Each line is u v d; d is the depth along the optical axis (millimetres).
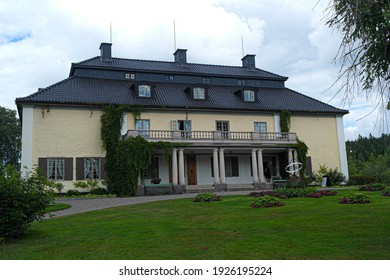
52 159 28062
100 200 22844
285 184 28250
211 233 10156
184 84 35250
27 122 27797
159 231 10711
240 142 30547
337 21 6598
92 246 8930
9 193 10289
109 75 33094
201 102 32938
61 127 28609
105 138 28984
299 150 32531
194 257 7500
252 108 33625
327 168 35312
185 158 32500
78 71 32219
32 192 10812
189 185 32000
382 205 14672
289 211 14023
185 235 9961
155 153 30391
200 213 14617
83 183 28047
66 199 24172
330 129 36656
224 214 14016
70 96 29188
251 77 37844
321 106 37031
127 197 25125
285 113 34719
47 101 27969
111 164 28703
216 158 29750
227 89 36281
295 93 38781
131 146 26984
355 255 7262
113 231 10922
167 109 31500
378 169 50188
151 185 27234
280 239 8992
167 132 28938
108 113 29250
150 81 34250
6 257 8258
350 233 9438
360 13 6305
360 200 15977
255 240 8969
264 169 34656
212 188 29531
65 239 10047
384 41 6609
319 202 16891
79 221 13531
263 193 21391
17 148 54531
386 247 7836
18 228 10383
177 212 15188
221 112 33375
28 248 9117
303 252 7621
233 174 33875
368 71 6770
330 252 7559
